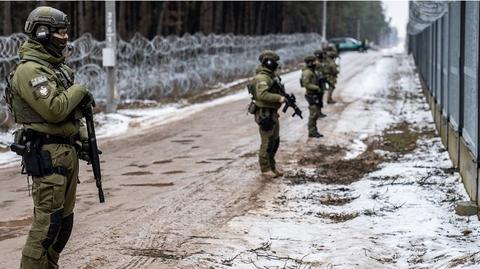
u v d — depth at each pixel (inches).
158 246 354.3
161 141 812.6
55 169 243.1
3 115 792.9
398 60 2704.2
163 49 1444.4
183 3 2222.0
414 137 810.8
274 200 477.7
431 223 393.4
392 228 386.3
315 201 474.0
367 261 322.3
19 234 382.9
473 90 455.8
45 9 243.6
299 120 1007.0
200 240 367.9
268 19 3238.2
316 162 649.6
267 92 547.2
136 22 2055.9
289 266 316.2
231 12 2642.7
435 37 924.0
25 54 241.9
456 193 477.7
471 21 476.4
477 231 372.8
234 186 531.2
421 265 313.3
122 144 787.4
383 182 530.6
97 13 1763.0
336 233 382.3
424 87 1364.4
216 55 1825.8
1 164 642.2
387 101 1315.2
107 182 547.2
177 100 1336.1
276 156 687.1
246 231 387.9
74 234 377.7
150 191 509.7
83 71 1116.5
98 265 318.7
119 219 416.8
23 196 491.5
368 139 819.4
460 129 539.5
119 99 1213.7
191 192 506.6
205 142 801.6
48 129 241.6
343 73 2063.2
